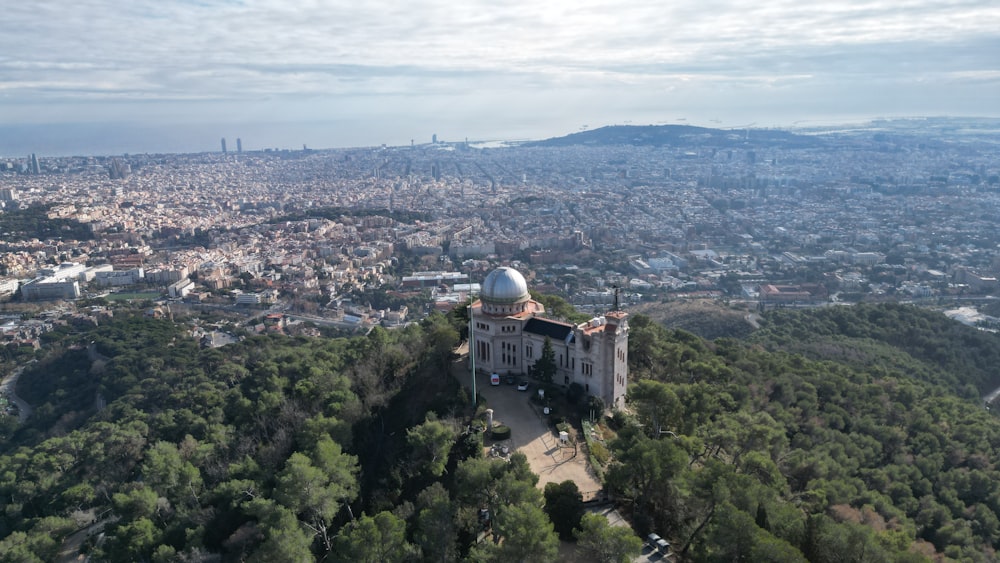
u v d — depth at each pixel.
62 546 194.75
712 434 178.75
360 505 165.50
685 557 132.50
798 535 123.38
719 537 115.75
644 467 141.25
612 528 118.50
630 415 195.50
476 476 138.62
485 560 119.31
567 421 188.75
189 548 152.88
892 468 199.88
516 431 184.25
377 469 179.88
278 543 127.25
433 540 128.75
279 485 149.75
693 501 134.62
